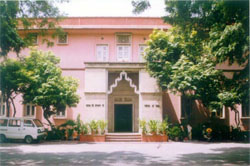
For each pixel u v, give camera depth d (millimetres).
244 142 17844
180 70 16781
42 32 12836
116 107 21500
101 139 17875
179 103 21125
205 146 15523
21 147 15031
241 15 9898
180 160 10734
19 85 16812
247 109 21203
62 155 12039
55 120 21219
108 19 22219
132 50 22281
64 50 22219
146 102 18828
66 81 18562
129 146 15570
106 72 19078
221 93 16453
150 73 18297
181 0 10828
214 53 11117
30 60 18328
